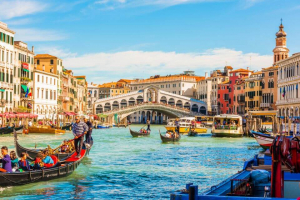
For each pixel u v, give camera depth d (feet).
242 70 399.24
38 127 191.31
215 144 148.66
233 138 184.34
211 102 431.43
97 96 577.43
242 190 38.75
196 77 503.20
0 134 167.63
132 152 115.24
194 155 109.50
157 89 425.69
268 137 123.24
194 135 199.72
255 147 136.26
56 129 191.31
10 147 118.21
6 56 216.54
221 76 426.92
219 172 79.56
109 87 572.92
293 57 231.50
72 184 64.90
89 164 87.35
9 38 219.41
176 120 241.35
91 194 59.06
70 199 55.93
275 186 32.68
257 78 333.42
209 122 338.54
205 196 32.86
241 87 372.79
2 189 57.31
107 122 352.08
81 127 74.43
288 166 32.86
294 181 42.63
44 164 66.85
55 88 290.97
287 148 32.58
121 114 364.79
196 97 476.13
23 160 61.82
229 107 403.54
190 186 32.99
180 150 123.54
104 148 126.82
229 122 196.75
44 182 63.41
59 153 81.35
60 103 307.37
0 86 208.23
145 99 425.69
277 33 334.24
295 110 228.02
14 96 227.40
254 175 42.19
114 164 88.53
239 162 94.73
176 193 34.27
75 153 75.00
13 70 225.15
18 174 58.23
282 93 248.93
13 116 192.24
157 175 75.36
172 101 428.97
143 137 190.19
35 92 255.70
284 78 249.34
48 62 297.53
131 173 77.05
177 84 481.05
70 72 383.45
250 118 198.59
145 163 91.25
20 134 177.78
